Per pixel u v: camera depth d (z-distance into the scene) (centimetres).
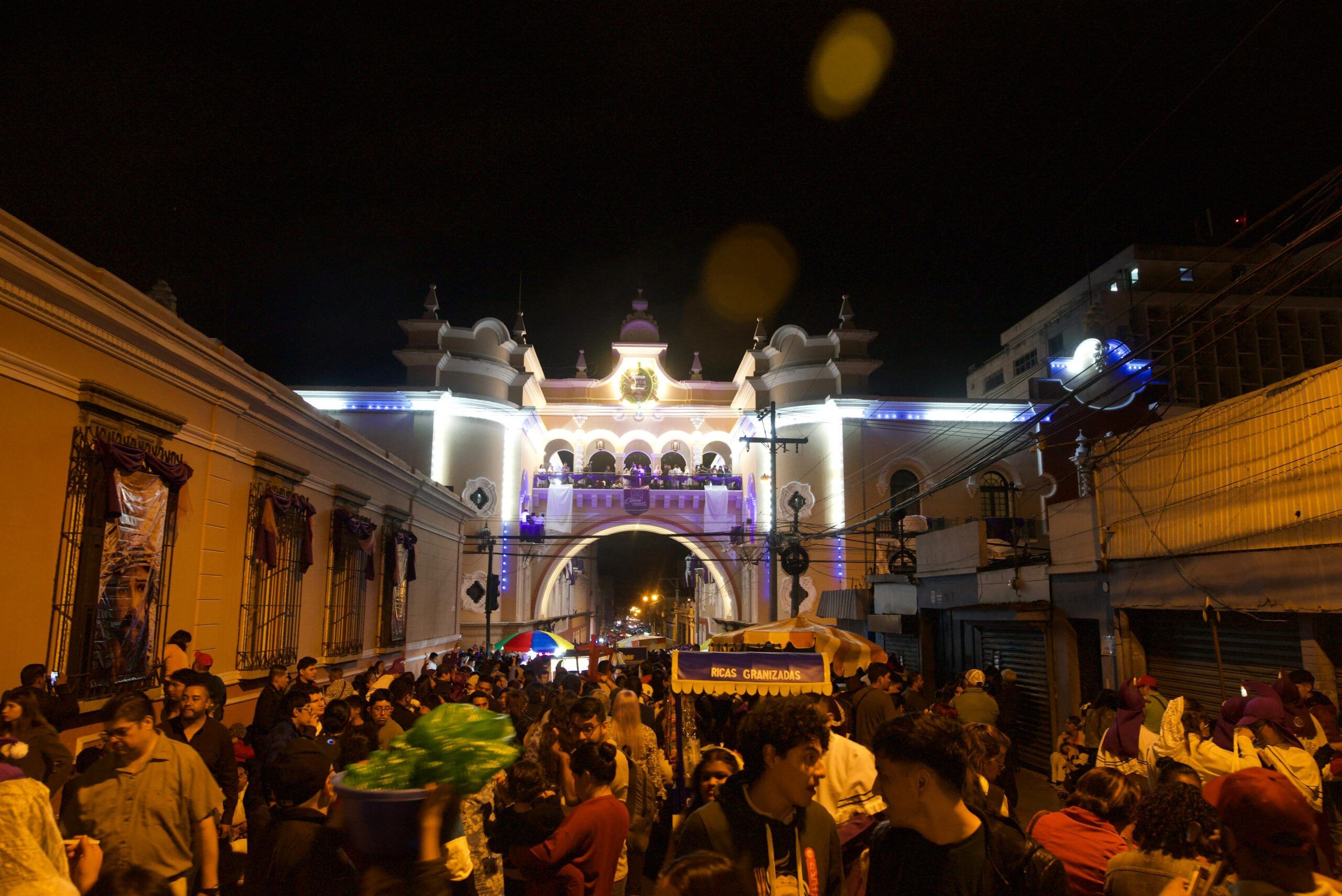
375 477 1927
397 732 682
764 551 3628
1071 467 1773
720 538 3953
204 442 1138
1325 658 883
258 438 1313
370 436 3612
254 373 1257
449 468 3622
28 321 805
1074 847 409
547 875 457
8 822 331
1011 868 294
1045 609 1382
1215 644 1057
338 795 302
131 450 938
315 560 1549
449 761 292
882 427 3559
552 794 544
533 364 4219
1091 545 1276
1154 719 820
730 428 4531
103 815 457
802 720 324
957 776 300
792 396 3747
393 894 286
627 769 648
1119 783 427
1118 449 1220
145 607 971
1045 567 1405
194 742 662
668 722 977
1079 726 1038
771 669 788
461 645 3147
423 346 3772
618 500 3981
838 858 337
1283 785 266
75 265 883
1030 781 1327
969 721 938
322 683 1431
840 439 3534
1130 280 3675
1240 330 3447
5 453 776
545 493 4009
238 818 884
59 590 845
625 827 485
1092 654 1323
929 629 1977
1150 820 348
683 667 795
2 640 771
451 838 318
